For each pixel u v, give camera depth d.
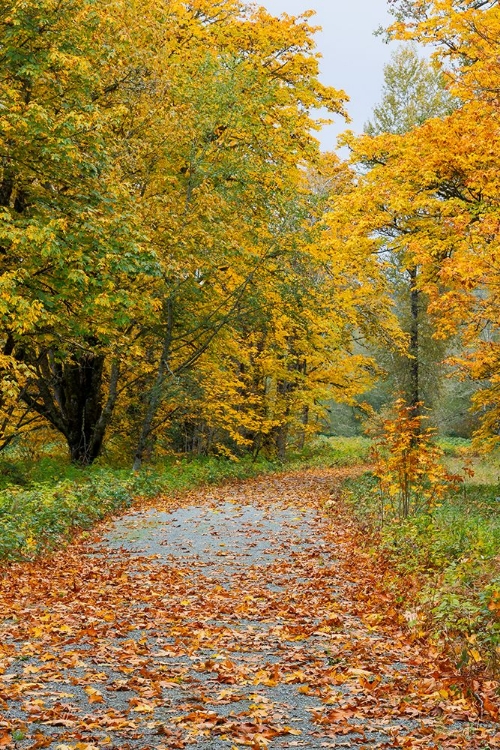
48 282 16.05
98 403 26.25
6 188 17.22
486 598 7.55
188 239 20.73
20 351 20.77
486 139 13.12
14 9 14.34
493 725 5.39
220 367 28.52
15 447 26.80
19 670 6.48
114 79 19.09
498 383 19.98
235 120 23.16
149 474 23.03
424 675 6.59
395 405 14.27
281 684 6.31
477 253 13.26
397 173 15.55
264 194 23.94
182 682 6.29
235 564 12.18
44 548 12.62
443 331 15.35
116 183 16.14
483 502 17.58
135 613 8.89
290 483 26.17
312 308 26.55
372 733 5.21
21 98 15.53
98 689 6.02
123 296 15.55
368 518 15.50
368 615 8.79
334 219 17.09
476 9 15.52
